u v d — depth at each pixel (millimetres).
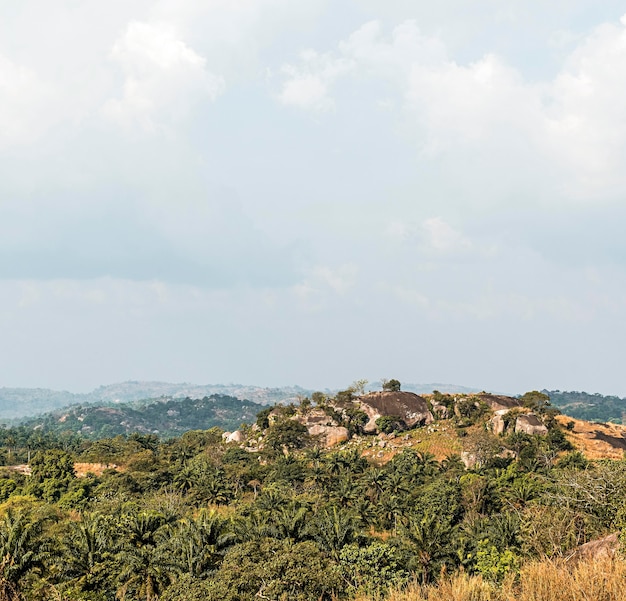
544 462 94375
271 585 28344
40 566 40969
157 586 41125
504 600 12211
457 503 71250
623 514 23578
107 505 75875
